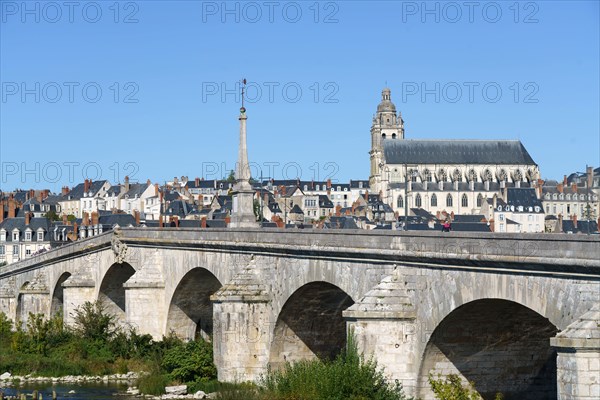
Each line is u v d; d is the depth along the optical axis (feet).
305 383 213.05
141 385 289.33
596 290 149.69
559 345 145.07
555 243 156.56
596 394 142.92
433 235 186.70
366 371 195.21
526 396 199.62
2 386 308.60
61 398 279.49
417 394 194.49
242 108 303.89
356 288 212.64
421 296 193.16
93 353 350.02
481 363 196.34
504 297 169.27
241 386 247.50
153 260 334.24
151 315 331.98
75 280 393.70
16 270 507.30
